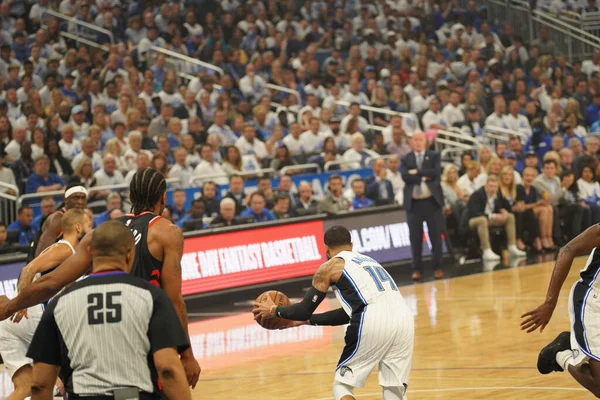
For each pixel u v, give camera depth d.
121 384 4.64
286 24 27.03
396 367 7.05
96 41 24.36
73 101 20.92
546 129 24.33
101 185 17.39
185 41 25.11
